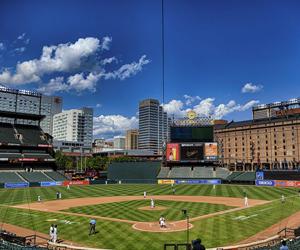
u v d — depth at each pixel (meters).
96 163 171.75
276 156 154.00
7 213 52.78
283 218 47.31
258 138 162.00
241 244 32.19
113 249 31.67
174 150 119.44
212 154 116.69
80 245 33.31
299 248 23.47
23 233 39.03
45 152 128.38
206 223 43.34
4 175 107.94
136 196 77.44
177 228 40.38
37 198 72.88
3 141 117.19
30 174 113.75
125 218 47.50
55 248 30.34
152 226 41.62
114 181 121.38
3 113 124.81
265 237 35.78
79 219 47.03
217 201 66.88
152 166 124.69
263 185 103.56
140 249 31.61
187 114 122.56
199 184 111.81
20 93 133.50
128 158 187.12
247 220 45.53
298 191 83.00
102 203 64.69
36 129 133.62
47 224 43.88
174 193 83.25
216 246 32.47
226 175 115.69
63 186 107.31
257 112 174.12
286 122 151.12
